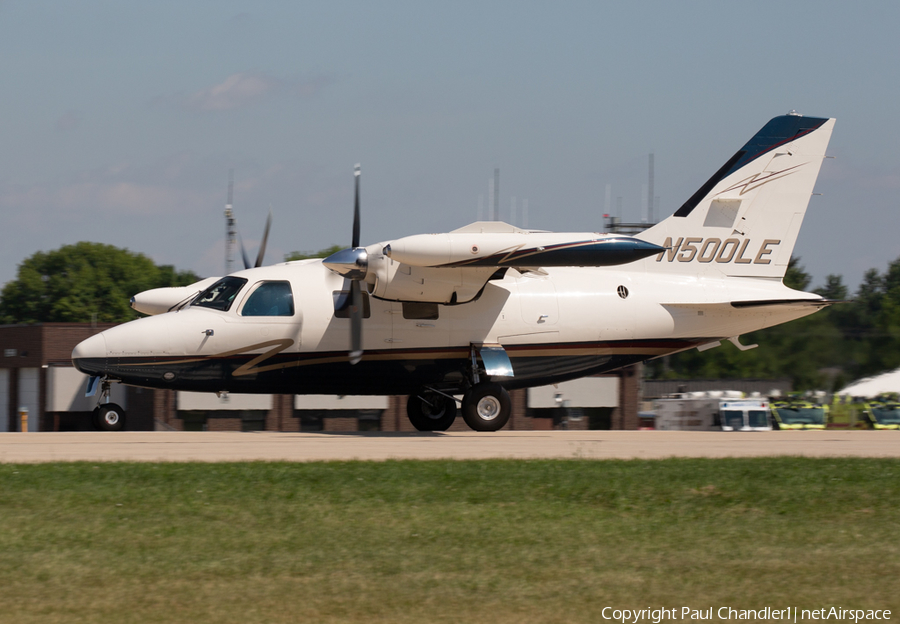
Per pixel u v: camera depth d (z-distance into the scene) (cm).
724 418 9600
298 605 2273
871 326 13000
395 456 4362
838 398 12000
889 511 3303
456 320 6119
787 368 13050
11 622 2133
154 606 2250
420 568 2581
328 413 11288
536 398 11512
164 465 3866
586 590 2419
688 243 6594
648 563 2662
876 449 5184
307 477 3647
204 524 2989
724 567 2630
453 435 6031
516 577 2519
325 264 5697
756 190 6662
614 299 6372
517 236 5528
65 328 11112
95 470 3716
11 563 2559
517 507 3284
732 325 6588
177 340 5884
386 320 6044
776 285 6675
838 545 2867
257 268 6162
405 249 5456
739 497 3466
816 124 6725
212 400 10956
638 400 11850
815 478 3812
